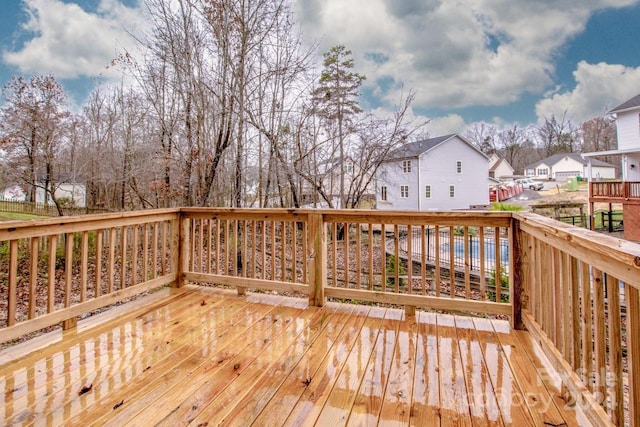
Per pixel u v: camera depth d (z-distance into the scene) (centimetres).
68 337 248
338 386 184
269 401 171
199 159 764
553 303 200
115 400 172
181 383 188
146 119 889
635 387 113
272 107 845
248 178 879
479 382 187
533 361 210
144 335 251
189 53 756
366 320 280
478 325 268
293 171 918
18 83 1109
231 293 353
